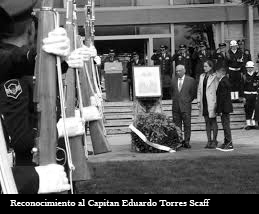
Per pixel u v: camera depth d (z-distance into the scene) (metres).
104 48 21.39
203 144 13.16
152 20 21.11
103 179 7.86
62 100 2.50
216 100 11.82
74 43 3.63
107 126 17.14
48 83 2.44
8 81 3.13
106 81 19.20
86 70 4.46
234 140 13.99
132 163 9.62
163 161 9.86
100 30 21.27
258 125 17.09
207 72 11.96
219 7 21.30
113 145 13.55
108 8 21.03
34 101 2.46
